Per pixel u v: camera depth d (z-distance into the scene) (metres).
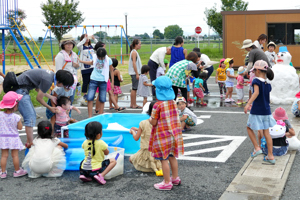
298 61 19.69
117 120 6.79
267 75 5.02
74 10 36.78
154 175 4.75
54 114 6.33
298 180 4.43
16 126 4.78
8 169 5.08
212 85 15.09
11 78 5.37
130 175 4.77
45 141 4.76
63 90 6.30
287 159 5.17
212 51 38.09
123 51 46.75
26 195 4.13
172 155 4.23
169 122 4.12
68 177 4.73
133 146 5.49
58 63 7.58
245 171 4.70
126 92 13.42
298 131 6.71
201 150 5.83
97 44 9.54
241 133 6.90
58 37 36.44
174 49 9.26
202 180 4.49
